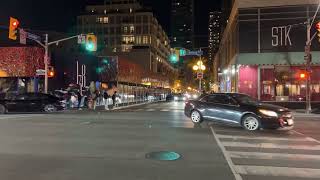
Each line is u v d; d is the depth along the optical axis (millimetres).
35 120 22672
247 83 42656
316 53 41156
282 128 17594
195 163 10375
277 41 42219
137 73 76938
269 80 42250
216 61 106438
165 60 165625
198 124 20266
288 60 41750
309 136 16297
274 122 17500
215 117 19422
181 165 10109
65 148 12586
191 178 8766
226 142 14203
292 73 41688
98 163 10297
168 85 128750
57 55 56312
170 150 12312
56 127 18766
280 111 17719
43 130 17469
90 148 12609
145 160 10719
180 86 148625
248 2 42906
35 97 31484
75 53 61000
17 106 30766
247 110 17969
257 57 42531
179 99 77125
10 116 26203
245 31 43031
